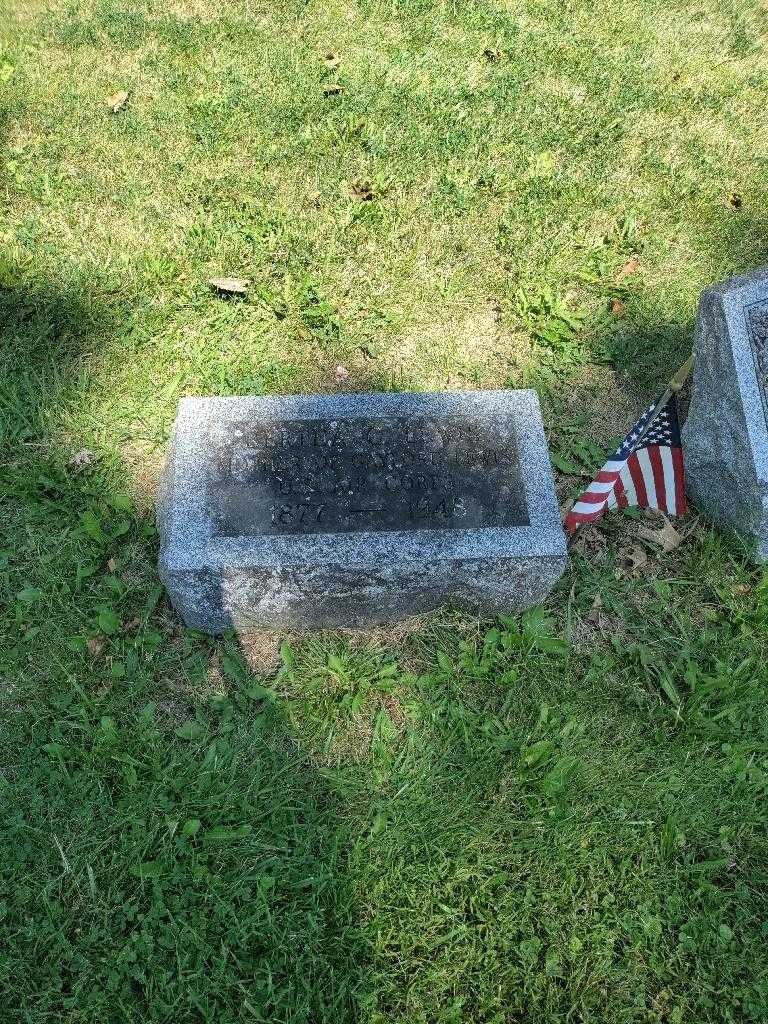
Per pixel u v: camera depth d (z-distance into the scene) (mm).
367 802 1188
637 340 1828
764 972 1094
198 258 1833
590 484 1460
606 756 1256
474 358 1770
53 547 1419
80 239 1866
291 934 1075
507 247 1936
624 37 2604
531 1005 1053
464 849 1157
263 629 1358
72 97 2154
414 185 2043
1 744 1213
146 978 1035
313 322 1770
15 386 1616
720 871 1183
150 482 1530
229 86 2219
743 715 1302
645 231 2045
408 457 1324
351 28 2465
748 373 1401
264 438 1321
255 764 1205
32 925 1060
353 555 1246
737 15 2773
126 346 1697
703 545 1512
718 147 2285
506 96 2311
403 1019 1032
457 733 1256
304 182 2016
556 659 1351
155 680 1294
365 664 1313
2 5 2393
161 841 1128
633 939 1108
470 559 1266
